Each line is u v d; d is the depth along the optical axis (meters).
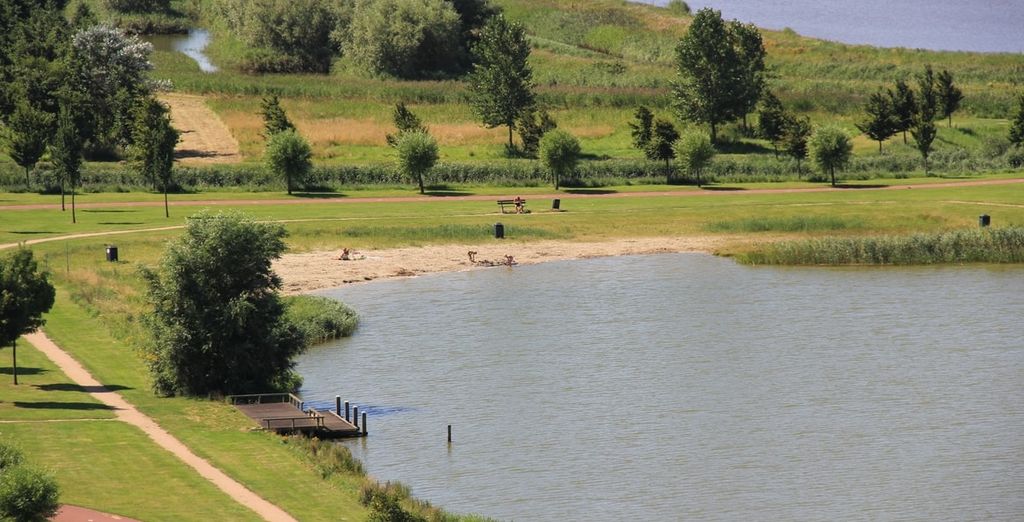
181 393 175.00
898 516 141.38
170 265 176.25
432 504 142.50
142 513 122.81
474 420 174.00
